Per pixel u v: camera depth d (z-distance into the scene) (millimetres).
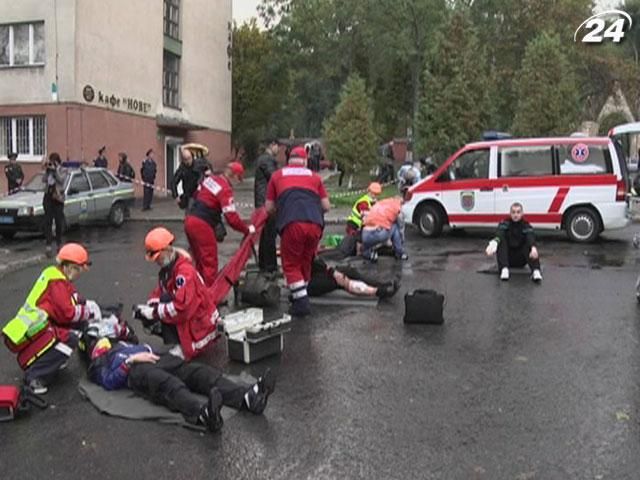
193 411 4973
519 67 36969
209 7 36281
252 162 50562
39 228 16391
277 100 48188
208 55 36406
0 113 26109
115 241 16047
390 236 12383
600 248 13953
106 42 26859
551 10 37500
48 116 25438
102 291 9836
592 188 14516
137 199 27453
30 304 6055
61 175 14164
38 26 25594
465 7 34844
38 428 5000
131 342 6684
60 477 4270
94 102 26203
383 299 9031
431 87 28375
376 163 31125
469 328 7625
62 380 6008
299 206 7906
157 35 30562
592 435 4801
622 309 8516
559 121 28781
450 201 15672
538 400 5457
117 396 5496
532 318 8078
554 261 12352
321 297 9016
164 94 32312
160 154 31062
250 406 5184
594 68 40031
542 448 4598
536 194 14891
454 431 4875
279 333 6609
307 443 4695
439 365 6340
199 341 6164
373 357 6586
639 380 5910
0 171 26250
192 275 6066
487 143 15375
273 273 9148
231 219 8102
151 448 4637
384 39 35750
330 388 5750
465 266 11898
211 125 37000
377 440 4734
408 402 5430
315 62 43281
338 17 40625
